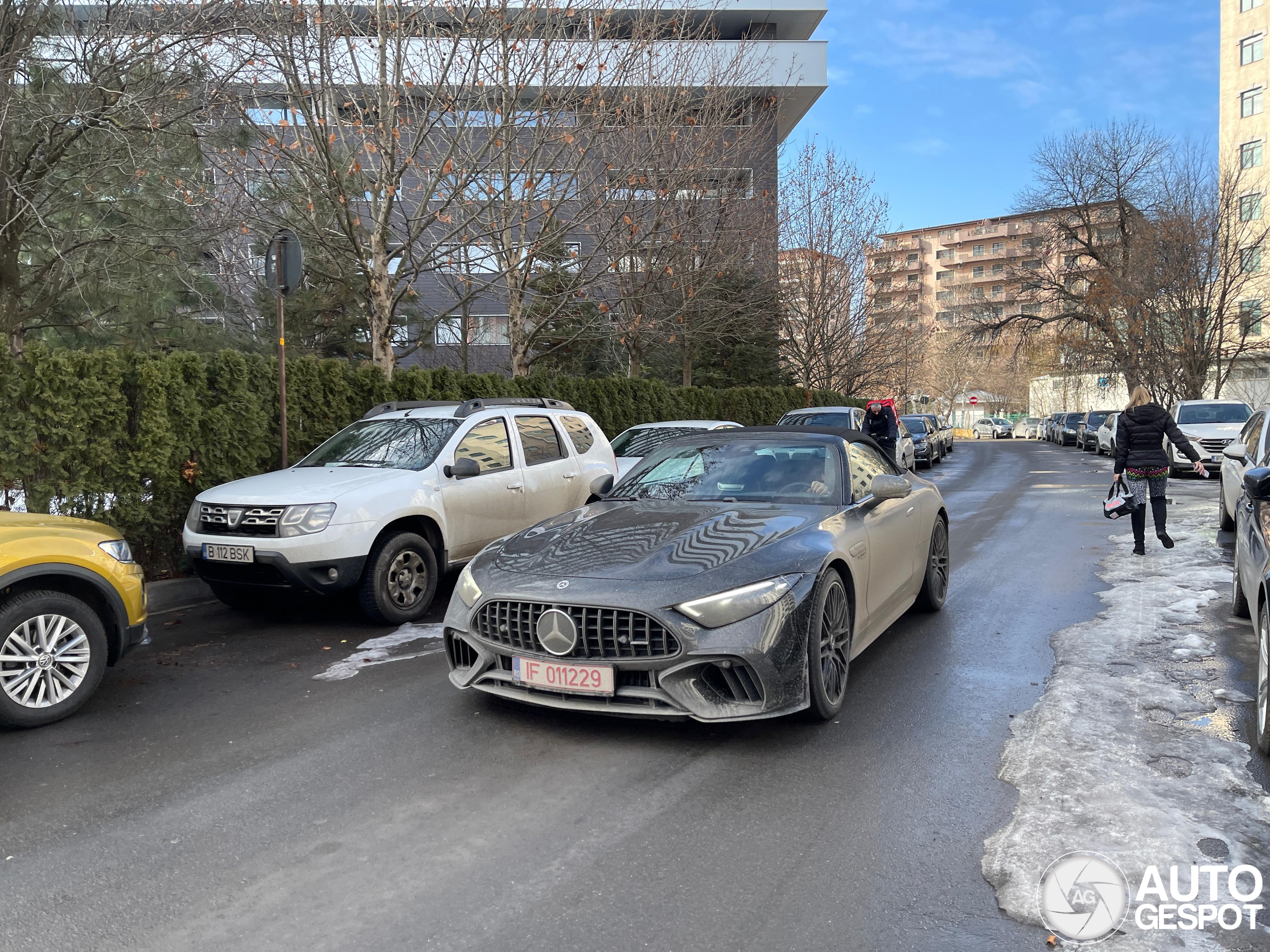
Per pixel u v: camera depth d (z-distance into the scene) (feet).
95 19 32.76
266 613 23.53
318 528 20.36
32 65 32.35
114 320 40.93
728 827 10.73
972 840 10.31
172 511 26.20
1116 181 133.28
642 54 44.24
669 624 12.55
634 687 12.88
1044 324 144.46
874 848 10.16
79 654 15.34
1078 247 147.02
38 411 23.22
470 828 10.83
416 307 71.72
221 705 15.90
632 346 60.95
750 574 13.24
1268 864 9.59
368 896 9.31
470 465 23.12
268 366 29.17
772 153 66.49
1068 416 147.23
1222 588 23.79
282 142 35.17
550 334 55.72
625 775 12.32
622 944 8.38
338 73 36.06
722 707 12.68
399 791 11.96
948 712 14.70
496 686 14.11
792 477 17.40
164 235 39.60
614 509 16.80
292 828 10.93
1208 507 43.93
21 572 14.62
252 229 41.45
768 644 12.77
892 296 106.32
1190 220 109.50
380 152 34.58
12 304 35.86
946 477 71.51
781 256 86.43
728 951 8.24
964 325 157.38
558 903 9.11
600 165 45.62
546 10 37.96
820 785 11.89
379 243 35.55
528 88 39.27
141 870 9.96
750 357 93.45
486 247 44.62
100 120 32.04
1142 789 11.46
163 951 8.39
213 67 33.81
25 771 12.92
